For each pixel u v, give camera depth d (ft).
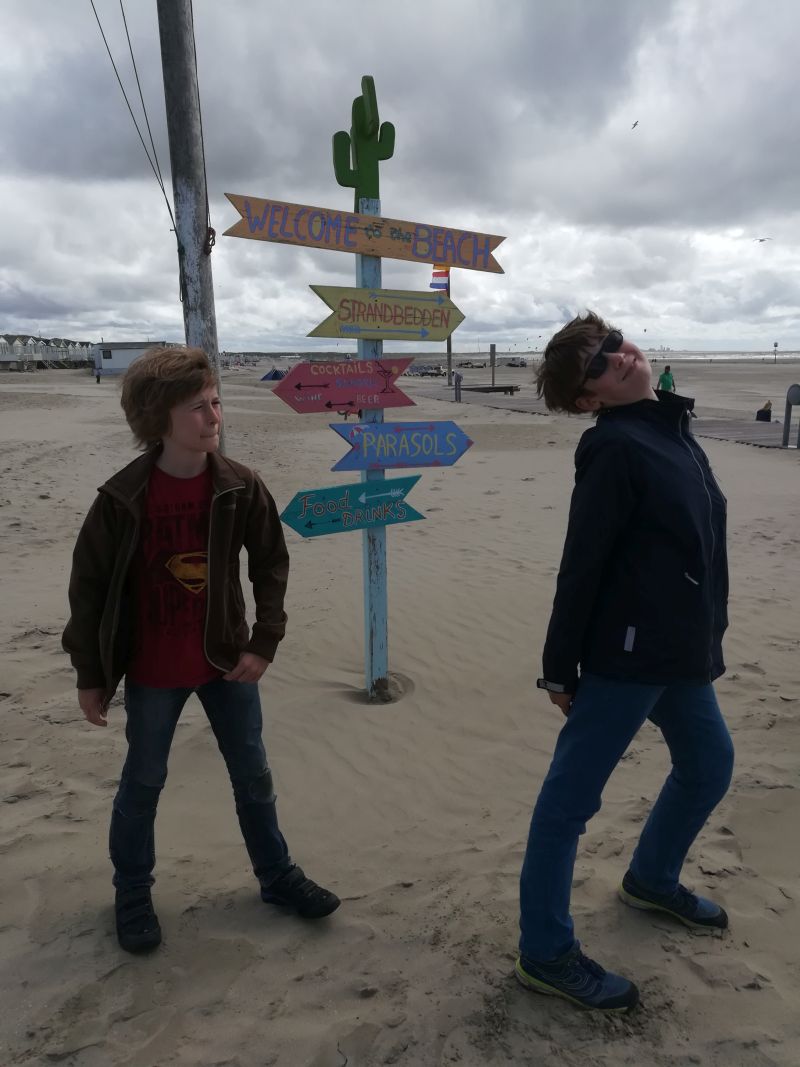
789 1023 6.15
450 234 12.04
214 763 10.62
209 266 17.57
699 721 6.48
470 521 27.14
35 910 7.50
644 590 5.82
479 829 9.11
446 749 11.19
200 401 6.14
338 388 11.44
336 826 9.23
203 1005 6.34
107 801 9.57
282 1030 6.09
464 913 7.50
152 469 6.40
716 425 58.90
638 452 5.73
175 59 16.34
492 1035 6.04
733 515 26.96
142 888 7.14
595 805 6.23
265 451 46.29
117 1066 5.74
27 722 11.66
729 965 6.77
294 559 21.94
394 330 11.69
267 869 7.49
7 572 19.92
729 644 14.97
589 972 6.33
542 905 6.19
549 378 6.34
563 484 34.73
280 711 12.41
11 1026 6.09
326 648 15.17
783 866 8.23
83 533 6.32
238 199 9.98
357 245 11.14
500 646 15.21
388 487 12.21
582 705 6.19
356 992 6.48
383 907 7.64
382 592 12.64
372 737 11.56
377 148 11.36
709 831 8.87
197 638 6.61
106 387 135.33
